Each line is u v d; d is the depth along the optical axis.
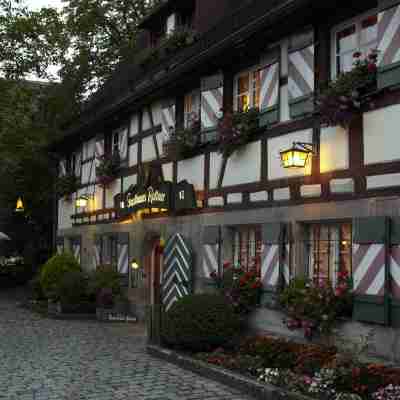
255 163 10.80
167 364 9.72
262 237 10.30
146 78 15.77
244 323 10.61
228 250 11.48
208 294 10.22
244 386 7.95
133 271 15.88
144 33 19.52
